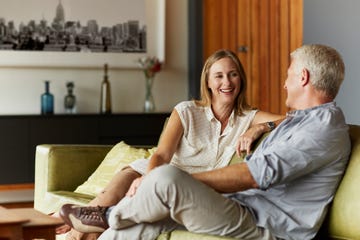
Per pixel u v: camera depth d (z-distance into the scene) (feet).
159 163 10.46
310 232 8.46
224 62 10.78
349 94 16.21
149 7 22.67
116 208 8.66
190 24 23.08
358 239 8.16
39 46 21.67
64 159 12.89
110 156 12.76
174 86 23.31
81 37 22.03
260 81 21.84
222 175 8.35
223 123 10.91
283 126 8.79
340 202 8.36
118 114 21.09
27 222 8.32
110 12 22.26
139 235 8.65
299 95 8.75
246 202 8.67
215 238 8.33
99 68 22.38
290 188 8.48
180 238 8.54
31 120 20.38
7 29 21.39
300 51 8.74
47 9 21.70
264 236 8.43
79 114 20.79
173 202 8.18
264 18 21.66
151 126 21.45
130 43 22.48
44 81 21.08
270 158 8.25
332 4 16.57
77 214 9.11
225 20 22.16
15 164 20.30
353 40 15.98
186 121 10.82
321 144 8.23
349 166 8.43
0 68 21.53
